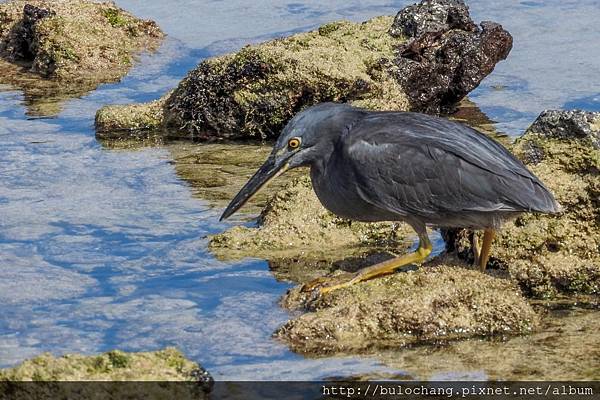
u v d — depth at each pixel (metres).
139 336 11.62
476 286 11.88
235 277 13.24
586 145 13.24
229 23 25.66
